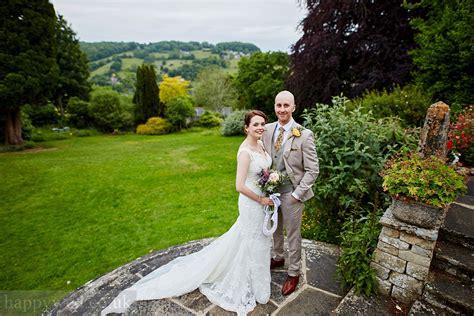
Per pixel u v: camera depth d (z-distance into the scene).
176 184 7.26
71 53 24.27
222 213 5.21
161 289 2.47
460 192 1.89
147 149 13.41
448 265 2.10
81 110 22.55
